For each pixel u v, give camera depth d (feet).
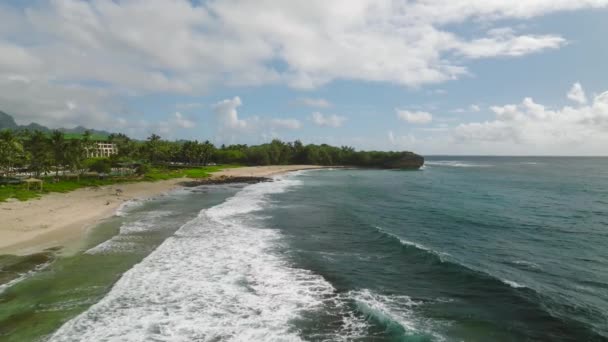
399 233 93.09
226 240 80.02
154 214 112.68
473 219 112.98
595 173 364.17
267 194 177.27
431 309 46.65
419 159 495.41
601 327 42.14
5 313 43.11
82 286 51.67
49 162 187.73
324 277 57.88
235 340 38.58
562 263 67.87
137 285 52.60
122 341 37.81
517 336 39.99
